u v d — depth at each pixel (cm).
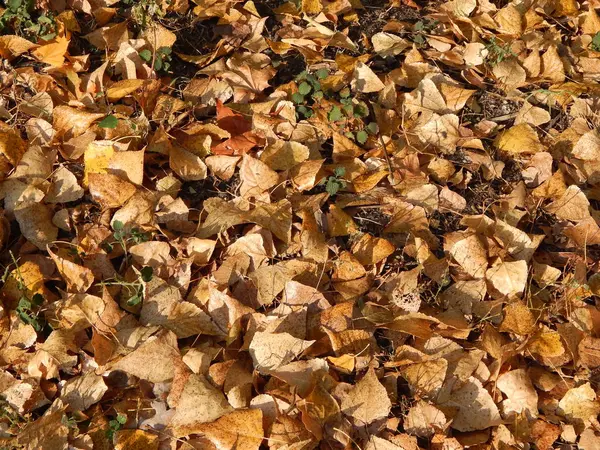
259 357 109
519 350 113
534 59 135
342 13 137
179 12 134
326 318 112
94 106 123
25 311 109
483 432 109
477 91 132
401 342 113
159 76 128
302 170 120
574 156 127
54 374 108
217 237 116
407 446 106
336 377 110
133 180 118
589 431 110
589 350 114
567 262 121
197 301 113
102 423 107
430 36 135
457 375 111
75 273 112
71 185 118
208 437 105
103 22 132
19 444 104
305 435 105
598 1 144
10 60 126
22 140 120
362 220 121
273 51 132
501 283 116
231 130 123
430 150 126
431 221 121
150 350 108
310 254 115
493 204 123
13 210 116
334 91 129
